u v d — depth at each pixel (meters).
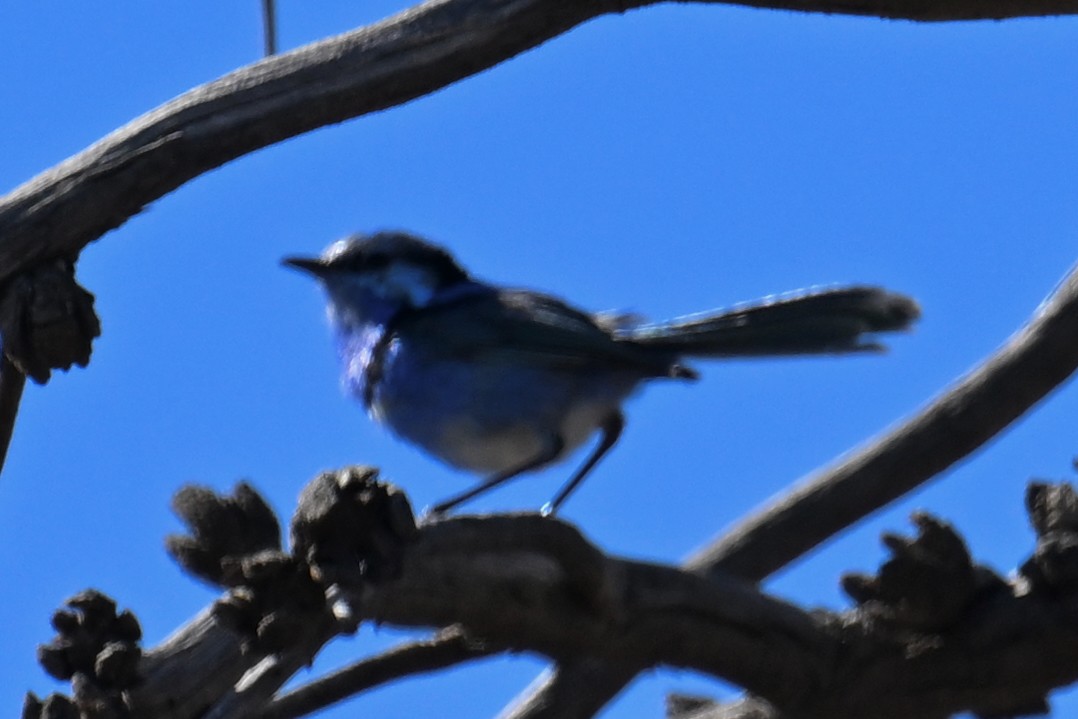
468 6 9.66
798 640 10.92
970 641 10.87
